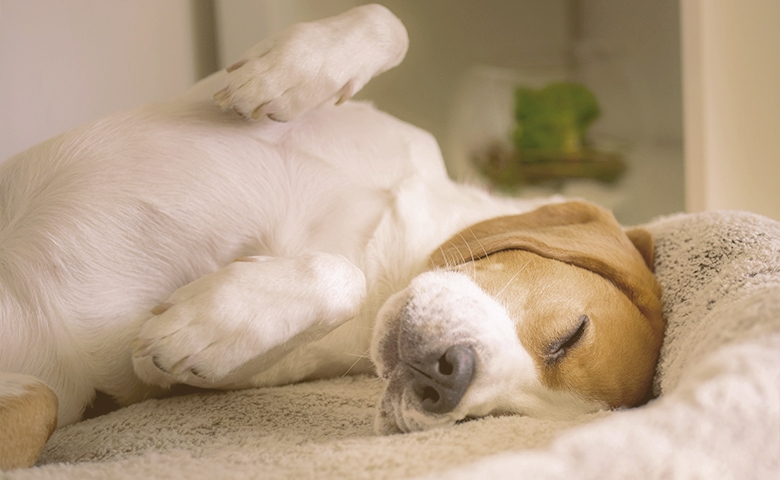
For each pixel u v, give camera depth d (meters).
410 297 1.28
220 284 1.22
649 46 3.18
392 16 1.59
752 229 1.45
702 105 2.94
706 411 0.85
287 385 1.50
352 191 1.53
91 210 1.36
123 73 2.47
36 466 1.08
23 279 1.32
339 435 1.22
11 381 1.14
